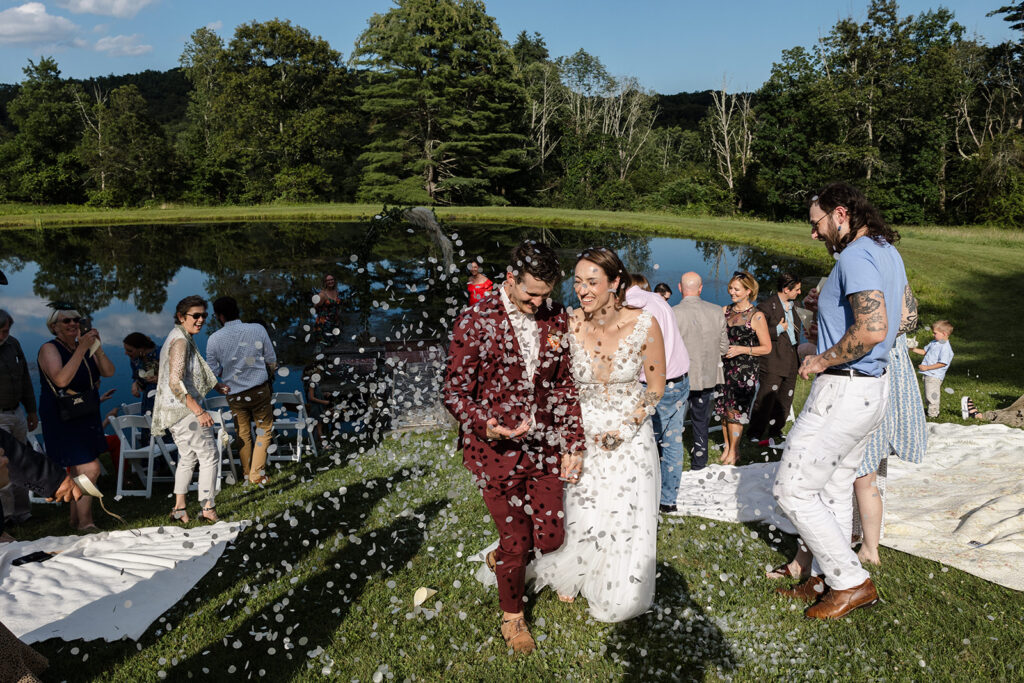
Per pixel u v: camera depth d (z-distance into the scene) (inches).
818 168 1727.4
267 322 532.4
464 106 2048.5
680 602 116.5
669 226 1332.4
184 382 166.4
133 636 111.9
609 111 2645.2
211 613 119.4
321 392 251.9
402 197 1878.7
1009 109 1718.8
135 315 595.2
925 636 105.3
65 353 163.5
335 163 2297.0
